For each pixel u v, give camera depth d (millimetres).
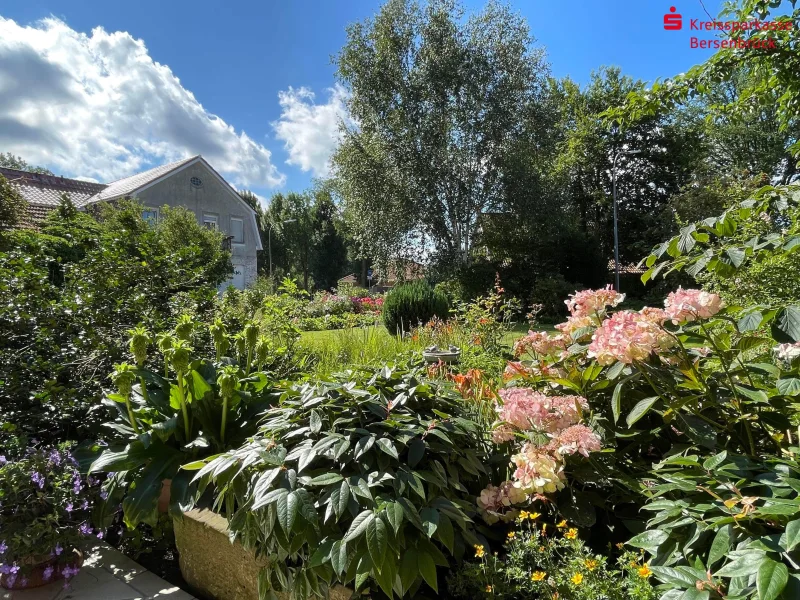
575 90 19547
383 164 14031
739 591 813
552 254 15930
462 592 1295
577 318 1917
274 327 4539
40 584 1857
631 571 1053
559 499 1464
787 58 3312
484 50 14148
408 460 1433
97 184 21625
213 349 3223
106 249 3389
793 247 1389
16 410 2422
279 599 1487
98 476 2203
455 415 1806
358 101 14328
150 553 2189
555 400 1571
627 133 17969
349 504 1269
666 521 1108
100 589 1862
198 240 12297
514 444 1759
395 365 2174
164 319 3248
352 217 15156
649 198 19328
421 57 13984
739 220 1801
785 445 1333
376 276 16547
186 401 2102
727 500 973
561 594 1078
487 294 13977
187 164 21547
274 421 1628
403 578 1214
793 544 777
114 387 2572
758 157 18500
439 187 14281
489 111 13781
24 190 17641
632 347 1346
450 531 1275
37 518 1788
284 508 1220
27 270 3035
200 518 1807
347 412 1576
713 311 1383
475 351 5145
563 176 17109
